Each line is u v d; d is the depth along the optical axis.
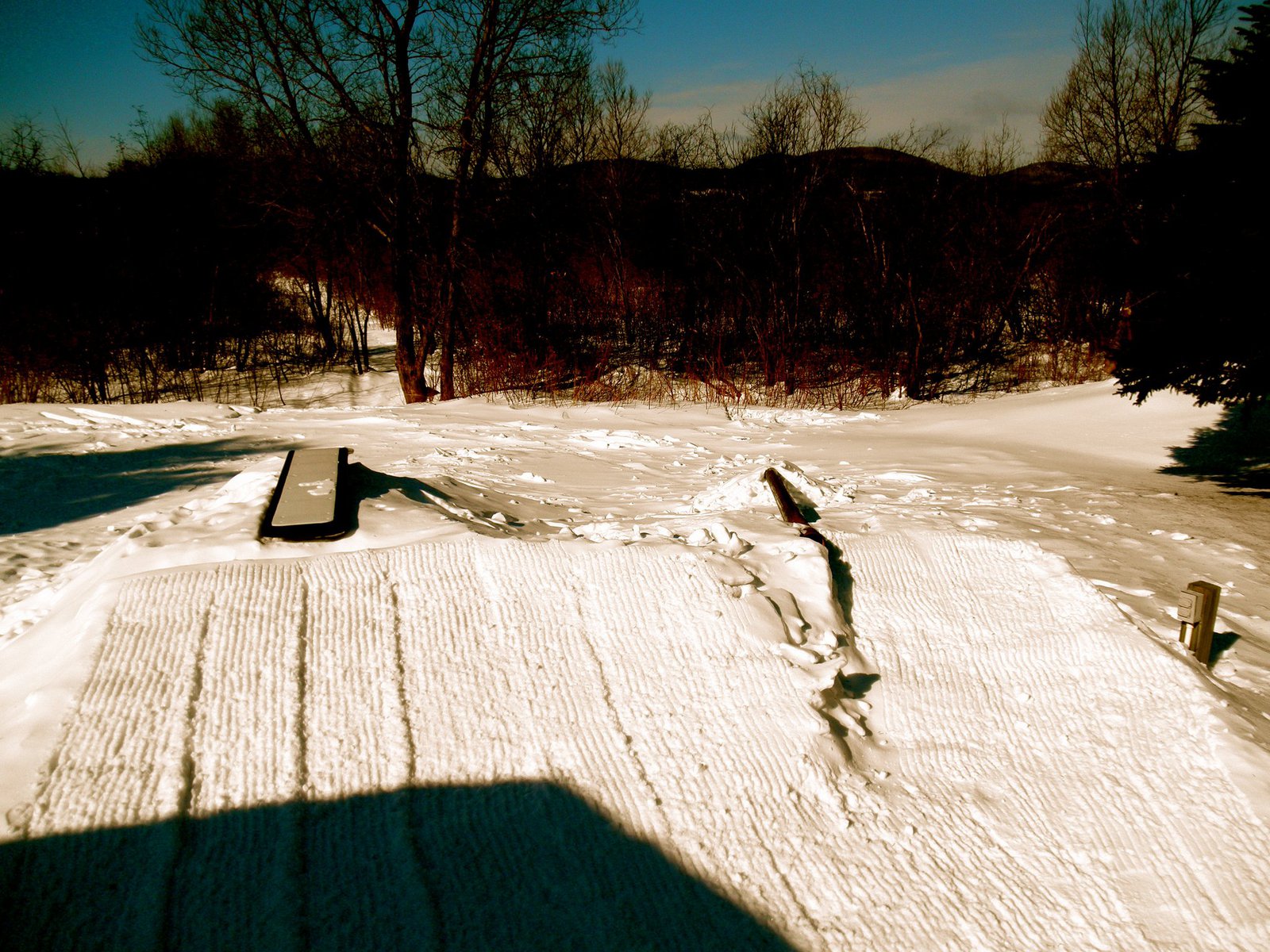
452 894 2.72
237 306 27.31
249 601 3.84
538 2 17.92
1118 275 9.01
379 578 4.08
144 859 2.68
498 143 21.53
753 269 22.62
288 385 25.05
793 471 7.11
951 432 14.11
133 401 22.22
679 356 24.00
